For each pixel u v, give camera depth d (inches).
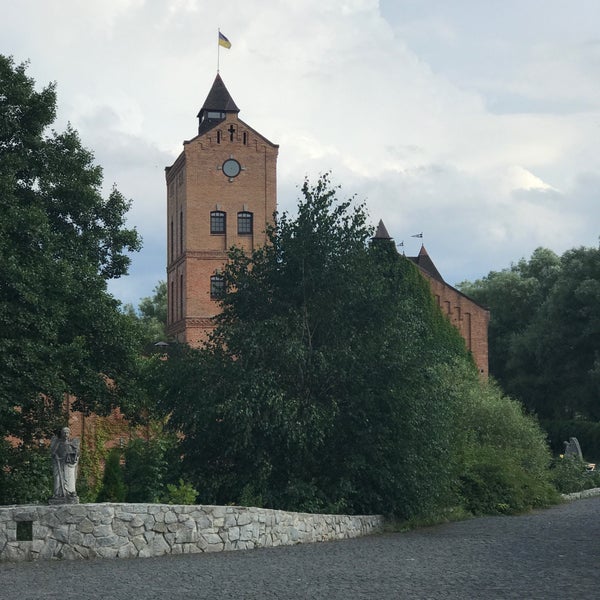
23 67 1058.1
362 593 498.3
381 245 1015.6
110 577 569.6
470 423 1353.3
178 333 2503.7
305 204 980.6
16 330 914.7
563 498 1338.6
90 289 1023.0
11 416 944.3
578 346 2839.6
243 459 931.3
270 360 938.1
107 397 1009.5
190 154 2448.3
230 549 726.5
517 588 503.5
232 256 1013.8
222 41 2657.5
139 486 923.4
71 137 1091.3
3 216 931.3
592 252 2844.5
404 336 957.2
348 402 936.9
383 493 941.8
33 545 654.5
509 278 3469.5
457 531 880.9
